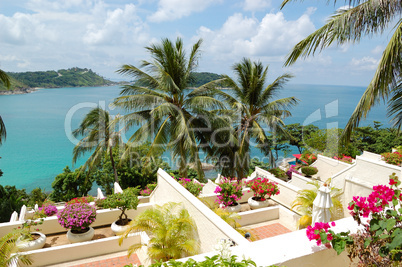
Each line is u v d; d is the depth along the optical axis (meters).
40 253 7.41
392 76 5.62
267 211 8.84
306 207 7.96
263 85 17.55
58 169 57.06
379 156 15.70
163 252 6.37
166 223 6.83
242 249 3.10
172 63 15.28
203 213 6.22
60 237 9.16
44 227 9.22
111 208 9.45
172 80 14.52
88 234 8.54
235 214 7.56
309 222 7.63
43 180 50.62
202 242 6.32
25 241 7.70
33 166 58.91
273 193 9.56
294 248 3.08
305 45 7.04
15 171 55.62
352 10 6.24
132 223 6.95
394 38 5.29
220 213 7.36
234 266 2.34
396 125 7.65
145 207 10.23
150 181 24.78
